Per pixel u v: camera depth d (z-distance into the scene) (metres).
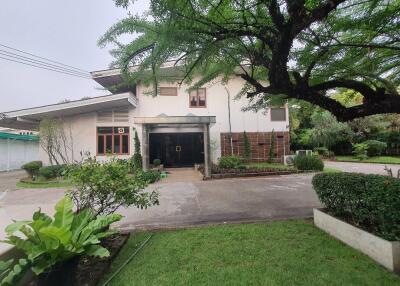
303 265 3.24
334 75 4.87
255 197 7.38
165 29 2.73
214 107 15.37
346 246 3.77
